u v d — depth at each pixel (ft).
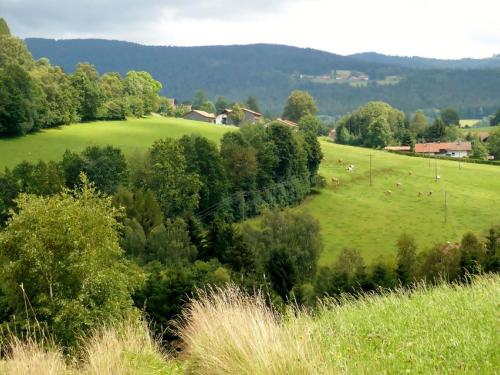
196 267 161.68
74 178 246.27
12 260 85.66
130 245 192.95
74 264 82.17
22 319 73.97
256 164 297.53
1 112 322.96
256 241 210.18
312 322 32.07
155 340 33.47
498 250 137.39
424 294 40.47
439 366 22.91
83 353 31.58
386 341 27.66
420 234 265.54
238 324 26.45
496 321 28.58
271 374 22.38
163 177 255.29
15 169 227.61
